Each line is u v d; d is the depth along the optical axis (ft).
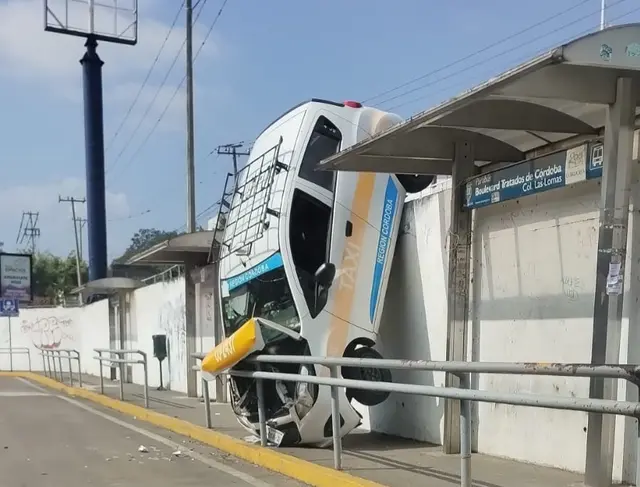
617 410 12.81
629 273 20.11
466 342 26.50
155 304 62.39
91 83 106.93
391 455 25.44
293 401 26.68
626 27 15.72
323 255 27.66
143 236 167.02
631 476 19.31
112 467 26.89
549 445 22.65
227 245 32.40
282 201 27.81
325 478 21.95
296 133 28.81
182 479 24.44
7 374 90.89
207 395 34.42
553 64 15.80
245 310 30.12
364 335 27.94
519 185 22.86
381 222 28.99
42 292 211.20
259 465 26.53
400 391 18.76
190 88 64.49
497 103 21.22
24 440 34.12
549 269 23.03
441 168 27.32
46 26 101.96
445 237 27.89
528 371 15.01
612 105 18.37
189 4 64.44
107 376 77.66
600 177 19.84
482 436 25.68
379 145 24.91
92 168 106.93
